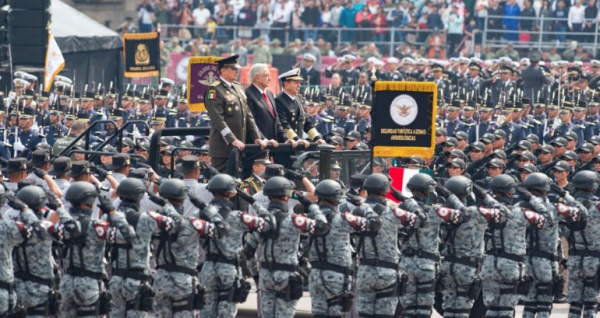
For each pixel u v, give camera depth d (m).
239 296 41.34
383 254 42.06
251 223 40.50
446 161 56.44
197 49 122.62
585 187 47.03
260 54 121.38
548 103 84.25
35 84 86.69
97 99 84.25
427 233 43.50
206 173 48.81
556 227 46.19
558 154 62.84
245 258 42.88
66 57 97.00
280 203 41.78
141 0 139.25
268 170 44.12
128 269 39.34
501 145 66.06
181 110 81.31
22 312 37.88
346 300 41.59
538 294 46.44
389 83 47.84
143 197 43.97
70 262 39.06
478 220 43.72
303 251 43.25
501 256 44.59
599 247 46.94
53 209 38.44
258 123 50.03
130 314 39.56
